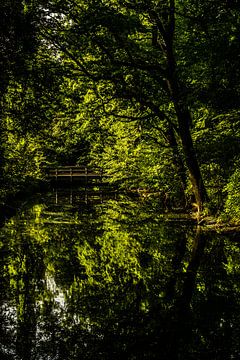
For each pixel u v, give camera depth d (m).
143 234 17.44
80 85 18.80
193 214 20.20
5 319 8.74
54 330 8.10
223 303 9.43
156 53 18.23
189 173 18.23
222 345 7.44
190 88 15.45
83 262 13.36
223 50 13.00
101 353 7.20
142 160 21.44
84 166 44.97
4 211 23.11
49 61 15.87
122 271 12.31
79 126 22.16
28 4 14.41
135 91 18.06
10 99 14.91
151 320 8.64
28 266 12.80
